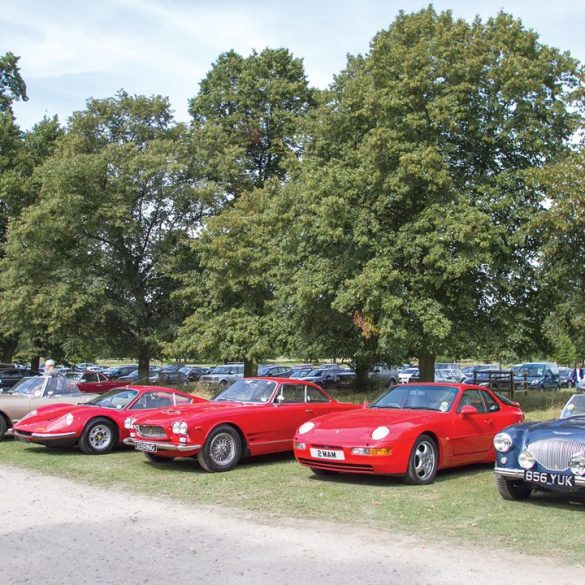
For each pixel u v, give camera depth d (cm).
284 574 530
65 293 3039
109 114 3397
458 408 1047
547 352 2450
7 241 3288
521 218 2056
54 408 1399
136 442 1115
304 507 792
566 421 845
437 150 1998
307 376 3719
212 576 526
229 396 1234
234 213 2869
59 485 957
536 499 844
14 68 3834
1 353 4044
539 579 518
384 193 2053
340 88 2605
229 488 926
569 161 1802
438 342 2094
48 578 523
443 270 2003
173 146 3312
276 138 3575
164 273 3288
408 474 934
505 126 2077
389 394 1118
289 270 2428
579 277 1908
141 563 562
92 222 3145
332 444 941
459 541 634
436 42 2142
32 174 3547
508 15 2209
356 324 2162
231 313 2827
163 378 3784
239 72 3838
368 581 513
